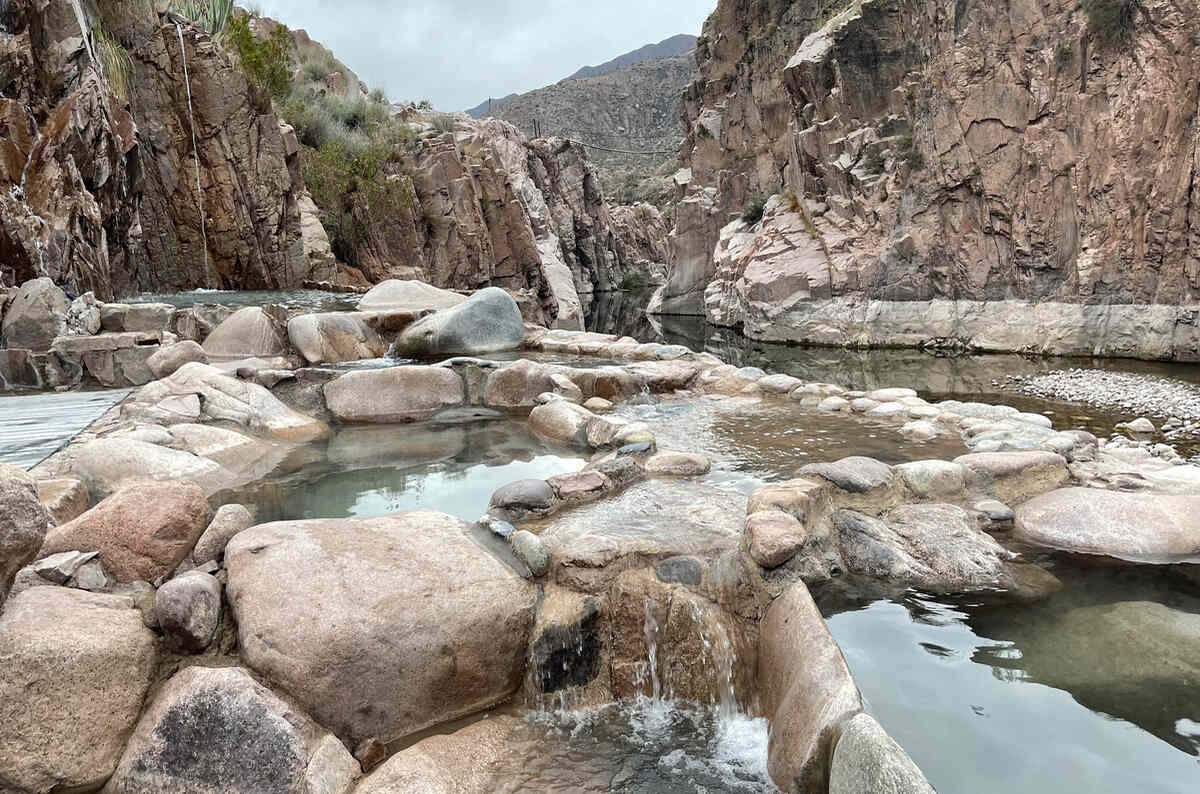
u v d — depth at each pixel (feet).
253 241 52.29
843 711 7.45
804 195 92.53
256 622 8.82
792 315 79.10
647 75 551.59
